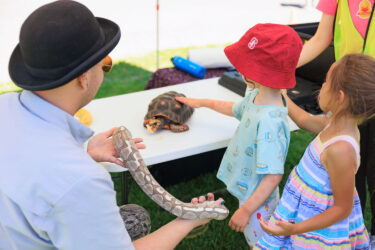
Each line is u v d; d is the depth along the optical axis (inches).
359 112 62.0
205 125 95.7
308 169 70.4
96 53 46.3
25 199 43.6
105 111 101.7
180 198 125.3
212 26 361.4
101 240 47.6
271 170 72.2
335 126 66.4
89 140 76.9
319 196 69.5
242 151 81.2
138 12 392.8
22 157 44.3
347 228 70.2
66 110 50.3
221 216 67.1
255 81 74.0
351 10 83.1
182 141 87.2
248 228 88.7
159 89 118.0
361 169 91.9
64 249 47.0
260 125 74.2
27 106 47.8
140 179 70.4
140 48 291.9
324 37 94.2
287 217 74.4
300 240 73.0
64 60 43.9
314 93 105.7
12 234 47.6
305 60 97.1
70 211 44.2
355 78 60.3
